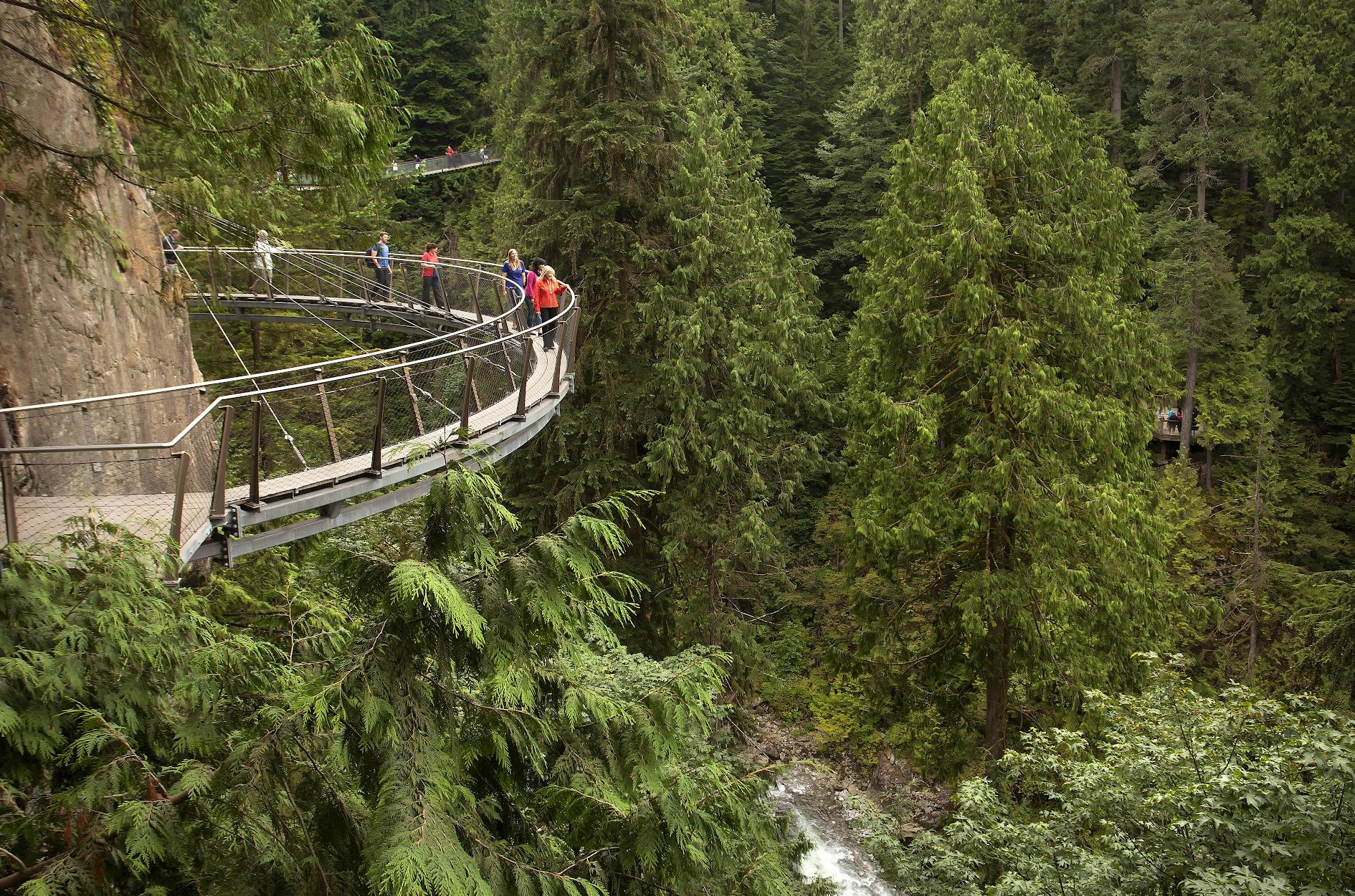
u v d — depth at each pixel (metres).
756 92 42.84
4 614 4.70
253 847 3.96
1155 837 8.20
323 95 7.45
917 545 16.02
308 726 3.84
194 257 19.34
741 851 4.79
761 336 19.91
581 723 4.48
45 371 8.77
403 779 3.61
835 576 28.06
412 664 3.86
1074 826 9.23
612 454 19.61
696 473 19.31
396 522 9.85
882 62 37.72
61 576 5.04
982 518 15.84
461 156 47.28
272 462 8.91
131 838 3.72
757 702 25.09
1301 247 31.17
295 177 8.31
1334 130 31.47
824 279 39.56
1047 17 35.97
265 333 22.61
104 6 6.88
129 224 9.72
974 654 16.67
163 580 6.08
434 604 3.86
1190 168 35.09
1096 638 15.49
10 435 8.40
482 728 4.14
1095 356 15.45
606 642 4.35
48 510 6.86
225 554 8.05
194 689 4.45
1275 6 33.28
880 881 17.69
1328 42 31.72
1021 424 15.15
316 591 6.24
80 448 6.28
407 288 21.72
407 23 52.00
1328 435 32.75
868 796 21.19
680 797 4.29
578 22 19.69
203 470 7.80
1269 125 32.81
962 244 15.38
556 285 17.22
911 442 16.31
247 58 7.92
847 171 37.25
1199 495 27.86
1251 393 29.91
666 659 8.81
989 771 15.95
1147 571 15.07
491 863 3.81
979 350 15.49
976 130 16.39
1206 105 31.05
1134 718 10.50
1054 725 17.12
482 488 4.14
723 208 20.50
